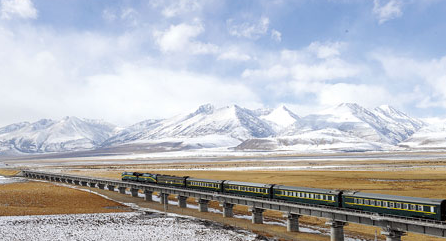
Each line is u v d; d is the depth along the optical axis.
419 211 53.78
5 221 75.00
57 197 115.56
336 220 64.62
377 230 74.75
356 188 129.38
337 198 65.06
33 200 106.62
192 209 100.94
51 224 73.44
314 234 71.06
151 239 63.84
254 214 80.94
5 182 173.88
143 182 125.12
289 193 74.38
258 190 81.00
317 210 67.38
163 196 111.00
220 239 64.75
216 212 96.06
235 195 85.38
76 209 93.50
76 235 65.56
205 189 97.19
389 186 133.62
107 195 131.00
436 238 68.44
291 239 67.12
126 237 64.88
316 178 164.25
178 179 107.12
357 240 67.00
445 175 166.00
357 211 61.44
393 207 57.00
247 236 67.94
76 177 170.62
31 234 65.38
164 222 78.88
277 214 92.88
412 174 174.00
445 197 105.94
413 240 67.50
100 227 72.31
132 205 107.56
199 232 70.06
